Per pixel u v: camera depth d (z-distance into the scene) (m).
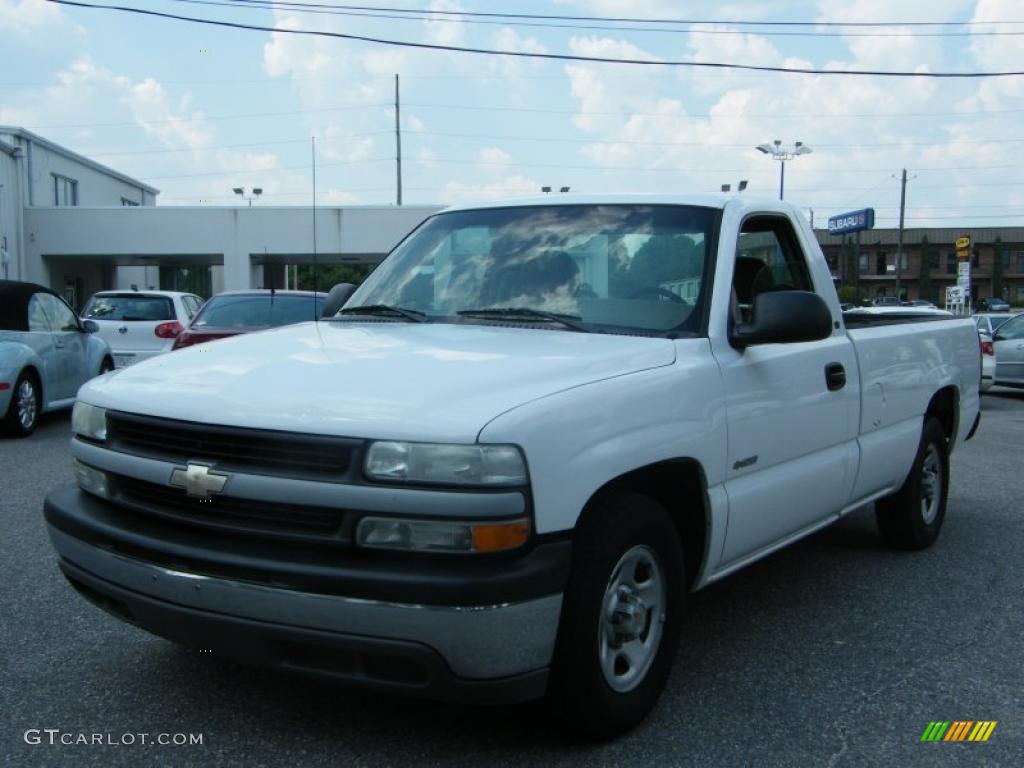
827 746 3.43
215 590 2.98
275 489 2.94
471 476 2.82
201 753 3.27
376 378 3.21
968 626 4.74
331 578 2.83
